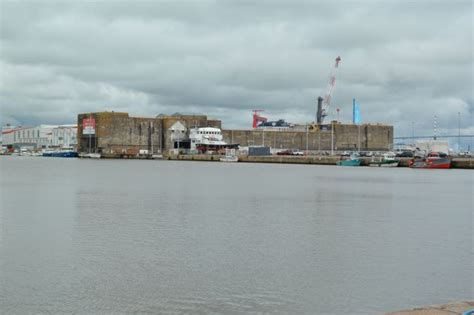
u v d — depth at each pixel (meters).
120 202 64.56
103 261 33.28
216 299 26.34
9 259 33.59
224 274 30.56
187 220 49.62
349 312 24.91
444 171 158.88
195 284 28.66
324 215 54.06
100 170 150.00
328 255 35.41
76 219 49.91
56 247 37.09
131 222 48.19
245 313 24.62
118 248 36.84
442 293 27.59
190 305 25.56
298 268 32.03
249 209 58.28
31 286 28.16
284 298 26.64
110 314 24.41
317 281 29.39
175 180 107.50
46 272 30.73
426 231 44.81
